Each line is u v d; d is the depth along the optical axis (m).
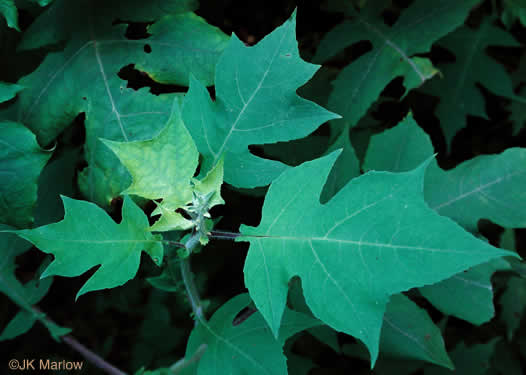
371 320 0.39
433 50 0.88
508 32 0.80
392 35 0.69
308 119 0.46
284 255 0.42
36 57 0.63
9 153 0.52
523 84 0.88
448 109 0.79
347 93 0.68
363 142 0.76
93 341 0.92
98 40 0.57
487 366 0.73
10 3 0.50
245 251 0.83
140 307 0.89
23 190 0.52
